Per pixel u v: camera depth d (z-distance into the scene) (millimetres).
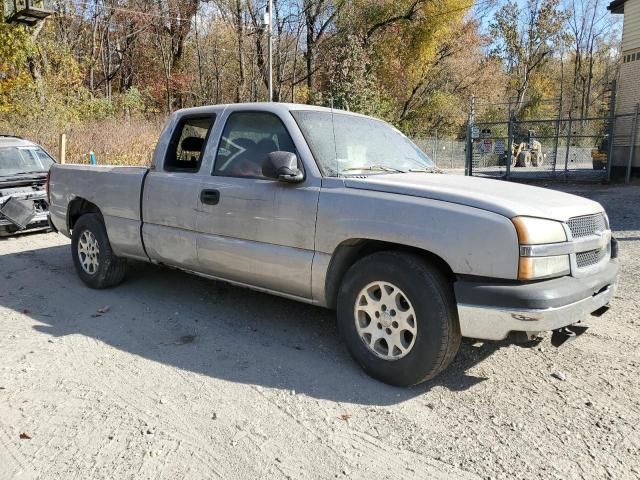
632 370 3748
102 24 31031
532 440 2910
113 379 3629
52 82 21812
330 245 3691
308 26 33344
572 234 3330
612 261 3850
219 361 3914
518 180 19141
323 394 3426
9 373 3713
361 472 2652
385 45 35031
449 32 35812
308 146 3963
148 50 35031
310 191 3811
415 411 3217
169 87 34344
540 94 46344
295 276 3920
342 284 3693
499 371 3746
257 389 3488
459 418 3141
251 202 4113
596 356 3990
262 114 4270
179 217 4656
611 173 18969
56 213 6160
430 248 3258
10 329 4559
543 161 36562
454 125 39062
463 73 37844
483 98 39156
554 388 3498
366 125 4629
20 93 18938
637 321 4695
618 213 11188
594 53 55000
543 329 3039
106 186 5367
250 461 2734
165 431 3000
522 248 3039
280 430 3016
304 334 4430
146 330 4531
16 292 5648
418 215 3318
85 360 3934
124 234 5223
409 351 3375
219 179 4383
